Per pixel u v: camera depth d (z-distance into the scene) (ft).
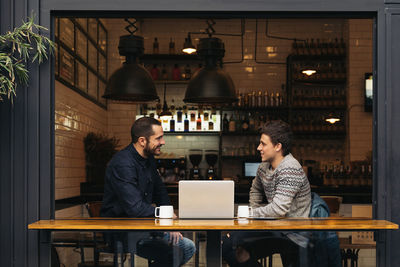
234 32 24.98
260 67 24.86
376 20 10.66
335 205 15.16
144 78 13.73
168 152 24.50
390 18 10.53
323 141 24.53
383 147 10.46
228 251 8.84
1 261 10.20
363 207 17.20
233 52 24.97
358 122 23.93
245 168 23.06
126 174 10.40
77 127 18.01
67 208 16.42
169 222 9.10
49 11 10.44
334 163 23.16
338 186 18.88
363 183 20.45
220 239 8.83
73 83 17.42
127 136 23.73
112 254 8.95
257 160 23.21
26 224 10.25
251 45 25.00
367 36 24.07
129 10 10.48
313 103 23.73
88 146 18.95
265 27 25.00
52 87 10.57
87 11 10.55
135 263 8.91
